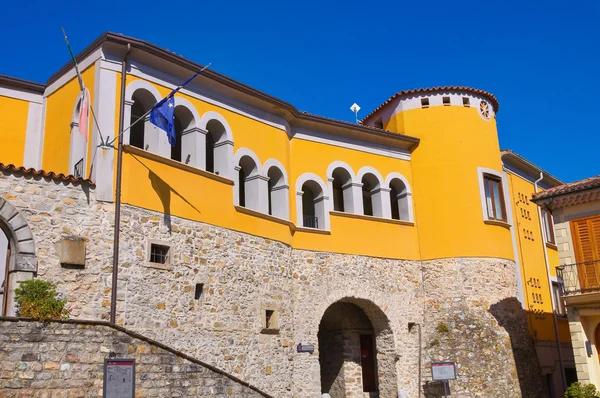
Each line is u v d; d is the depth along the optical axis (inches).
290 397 712.4
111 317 538.6
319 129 871.7
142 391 464.1
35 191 529.3
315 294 793.6
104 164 575.2
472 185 937.5
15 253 508.1
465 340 856.9
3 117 676.1
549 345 1014.4
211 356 620.7
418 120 970.1
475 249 908.6
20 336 420.8
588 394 657.0
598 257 711.1
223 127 716.0
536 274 1058.1
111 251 556.7
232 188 698.2
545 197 751.1
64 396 429.7
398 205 955.3
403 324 876.0
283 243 762.8
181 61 665.0
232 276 669.3
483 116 989.2
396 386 844.6
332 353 907.4
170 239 609.9
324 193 847.1
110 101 602.2
